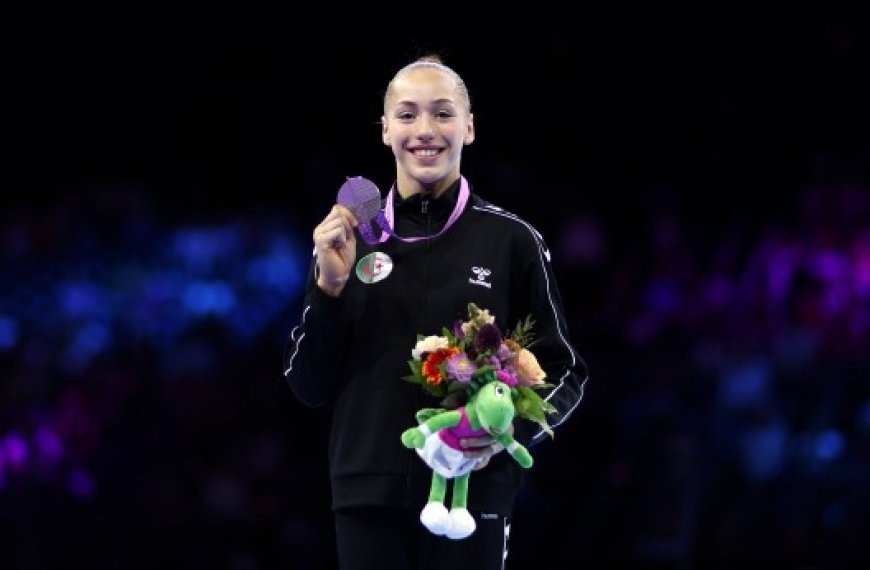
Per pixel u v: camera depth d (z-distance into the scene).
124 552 29.95
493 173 39.50
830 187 37.69
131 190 39.19
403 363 12.97
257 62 40.44
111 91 40.19
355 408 13.03
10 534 29.61
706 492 30.23
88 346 34.16
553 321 13.48
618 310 35.72
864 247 35.78
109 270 36.84
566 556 30.36
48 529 29.84
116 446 30.89
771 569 29.75
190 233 37.88
